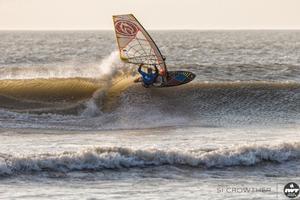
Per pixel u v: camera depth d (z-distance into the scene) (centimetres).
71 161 7431
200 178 7269
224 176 7369
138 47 10894
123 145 8688
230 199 6512
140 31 10750
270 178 7319
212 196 6606
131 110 10662
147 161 7631
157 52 10831
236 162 7750
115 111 10675
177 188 6869
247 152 7869
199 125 10338
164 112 10700
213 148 8275
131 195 6600
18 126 10125
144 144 8750
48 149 8350
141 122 10488
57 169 7350
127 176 7281
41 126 10188
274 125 10350
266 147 7994
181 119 10644
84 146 8594
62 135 9506
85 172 7350
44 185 6906
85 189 6788
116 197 6519
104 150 7688
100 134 9631
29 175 7188
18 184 6919
